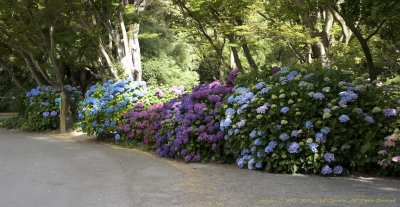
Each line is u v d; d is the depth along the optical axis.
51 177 6.43
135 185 5.88
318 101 6.29
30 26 14.12
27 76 22.14
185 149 7.92
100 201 5.10
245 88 7.37
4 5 13.45
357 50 11.14
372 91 6.37
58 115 14.70
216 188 5.58
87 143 11.20
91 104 11.84
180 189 5.60
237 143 7.05
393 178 5.91
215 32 13.88
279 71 7.32
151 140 9.51
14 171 6.88
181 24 16.22
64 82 17.72
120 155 8.77
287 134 6.30
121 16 14.68
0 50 16.91
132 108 10.93
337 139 6.05
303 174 6.27
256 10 10.89
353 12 7.35
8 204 4.98
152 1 16.89
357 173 6.20
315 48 10.85
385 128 6.00
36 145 10.34
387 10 6.73
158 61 20.66
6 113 21.45
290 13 9.70
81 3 13.59
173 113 8.95
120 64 14.62
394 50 11.08
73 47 16.58
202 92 8.28
